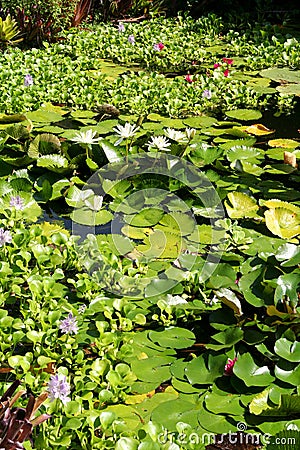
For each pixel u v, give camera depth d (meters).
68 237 3.10
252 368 2.25
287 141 4.36
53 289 2.56
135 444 1.84
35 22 6.75
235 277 2.75
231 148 4.11
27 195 3.43
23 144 4.08
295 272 2.72
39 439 1.88
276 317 2.47
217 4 8.73
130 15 8.26
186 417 2.08
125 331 2.48
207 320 2.62
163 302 2.59
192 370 2.28
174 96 5.15
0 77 5.32
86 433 1.94
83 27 7.37
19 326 2.36
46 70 5.68
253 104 5.31
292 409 2.04
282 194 3.64
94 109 4.98
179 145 3.88
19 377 2.16
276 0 8.77
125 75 5.81
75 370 2.29
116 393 2.13
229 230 3.20
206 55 6.75
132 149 3.90
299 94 5.48
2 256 2.79
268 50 6.80
